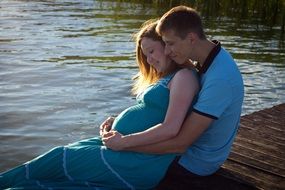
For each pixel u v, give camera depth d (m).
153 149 3.45
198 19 3.31
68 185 3.47
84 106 7.31
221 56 3.34
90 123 6.59
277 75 9.89
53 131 6.21
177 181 3.80
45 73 9.29
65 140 5.94
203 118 3.31
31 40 12.91
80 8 20.59
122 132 3.62
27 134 6.06
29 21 16.53
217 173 4.19
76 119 6.71
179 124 3.37
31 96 7.70
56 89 8.18
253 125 5.75
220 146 3.61
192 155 3.63
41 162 3.52
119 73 9.51
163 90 3.52
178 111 3.37
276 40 14.23
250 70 10.30
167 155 3.55
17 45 12.12
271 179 4.16
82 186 3.46
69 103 7.43
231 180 4.07
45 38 13.31
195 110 3.32
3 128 6.23
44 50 11.61
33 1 23.00
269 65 10.84
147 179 3.52
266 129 5.60
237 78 3.37
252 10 18.34
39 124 6.45
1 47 11.77
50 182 3.51
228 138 3.61
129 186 3.49
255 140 5.18
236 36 14.67
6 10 19.36
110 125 3.93
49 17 17.69
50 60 10.48
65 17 17.75
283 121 5.95
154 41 3.56
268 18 17.69
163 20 3.32
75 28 15.25
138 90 3.87
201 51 3.36
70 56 11.01
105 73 9.47
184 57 3.38
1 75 8.98
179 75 3.41
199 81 3.46
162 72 3.62
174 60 3.44
